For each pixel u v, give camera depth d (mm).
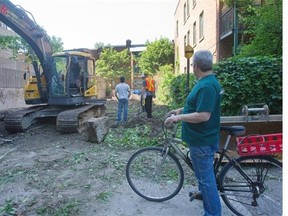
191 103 3070
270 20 8117
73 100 9883
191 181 4512
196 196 3676
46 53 9977
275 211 3463
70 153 6547
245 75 6266
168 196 3914
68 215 3621
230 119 5148
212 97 2900
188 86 10180
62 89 9867
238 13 11250
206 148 3092
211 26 14875
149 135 8203
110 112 15258
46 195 4246
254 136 3377
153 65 31375
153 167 4031
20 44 13742
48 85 9984
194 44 19656
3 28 18688
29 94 10547
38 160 6047
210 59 2996
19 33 9086
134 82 31562
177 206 3779
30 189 4492
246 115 5125
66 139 8125
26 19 9273
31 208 3859
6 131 9609
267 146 3275
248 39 12219
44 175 5105
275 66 6246
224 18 13062
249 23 9984
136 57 34062
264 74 6230
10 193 4359
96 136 7414
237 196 3436
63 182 4734
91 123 7398
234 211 3451
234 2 11039
